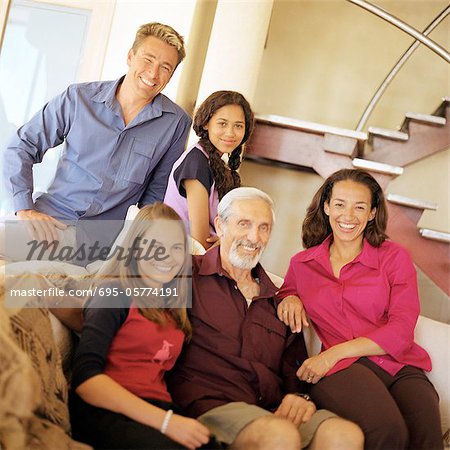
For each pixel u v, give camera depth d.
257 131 4.60
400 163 4.84
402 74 5.59
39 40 4.68
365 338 2.44
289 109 5.58
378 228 2.68
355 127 5.56
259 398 2.27
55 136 3.40
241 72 4.33
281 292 2.73
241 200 2.45
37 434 1.68
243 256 2.42
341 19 5.61
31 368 1.72
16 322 1.82
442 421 2.59
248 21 4.33
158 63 3.31
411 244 4.57
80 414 1.93
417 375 2.45
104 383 1.89
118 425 1.84
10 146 3.34
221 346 2.30
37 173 4.66
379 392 2.23
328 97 5.58
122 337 2.07
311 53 5.60
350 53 5.60
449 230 5.42
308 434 2.06
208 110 3.22
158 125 3.43
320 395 2.30
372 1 5.65
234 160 3.41
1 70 4.69
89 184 3.34
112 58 4.57
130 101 3.38
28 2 4.67
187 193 3.12
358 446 2.01
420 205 4.50
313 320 2.62
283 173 5.48
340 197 2.65
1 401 1.64
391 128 5.56
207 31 5.02
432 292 5.24
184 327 2.23
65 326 2.21
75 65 4.65
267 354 2.37
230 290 2.42
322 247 2.69
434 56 5.57
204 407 2.10
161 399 2.04
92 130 3.34
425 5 5.61
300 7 5.63
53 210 3.35
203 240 3.10
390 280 2.60
